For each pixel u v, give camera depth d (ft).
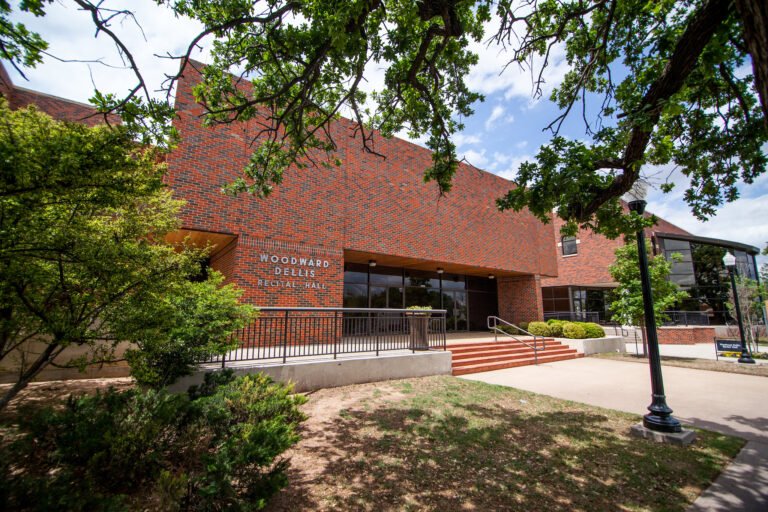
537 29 20.92
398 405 21.85
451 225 51.65
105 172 10.42
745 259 88.38
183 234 32.58
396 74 21.70
